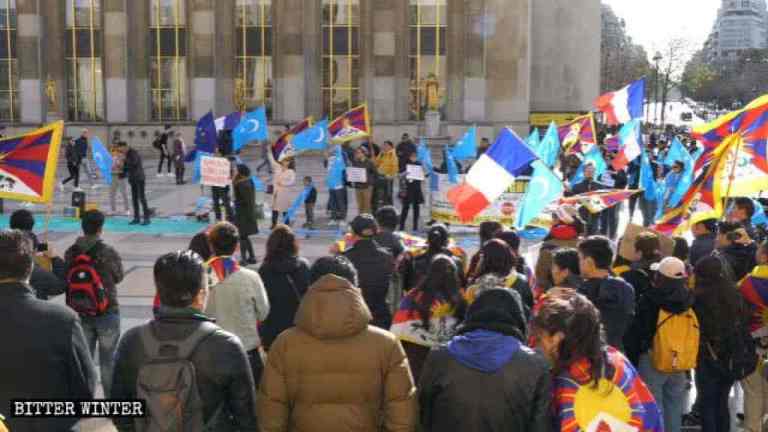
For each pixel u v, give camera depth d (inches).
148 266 714.8
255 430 207.8
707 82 5438.0
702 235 433.7
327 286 207.0
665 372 311.0
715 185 423.8
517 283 306.7
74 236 864.3
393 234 412.5
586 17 2324.1
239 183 690.2
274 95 1974.7
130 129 1926.7
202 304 209.3
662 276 302.2
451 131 1920.5
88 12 1978.3
